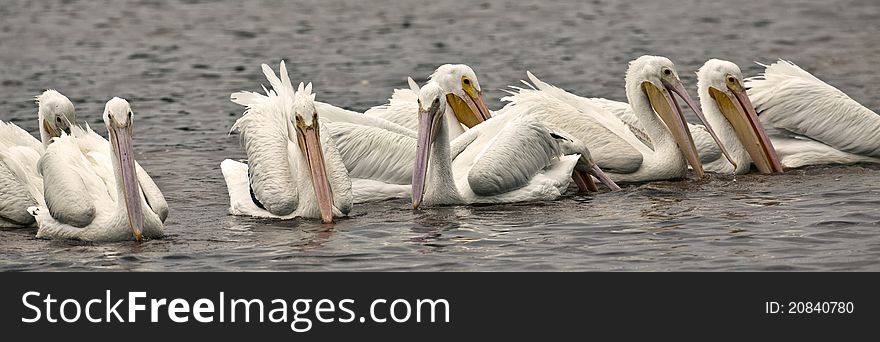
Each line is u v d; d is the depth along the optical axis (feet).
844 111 60.75
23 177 50.85
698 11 126.41
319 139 50.62
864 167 60.59
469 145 57.41
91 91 88.43
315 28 120.16
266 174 51.11
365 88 88.48
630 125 61.93
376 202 55.21
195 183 59.36
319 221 50.44
